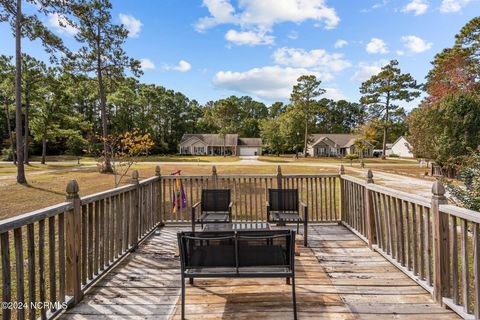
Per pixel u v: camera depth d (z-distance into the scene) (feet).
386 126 110.11
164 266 10.27
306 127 129.90
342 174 15.90
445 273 7.41
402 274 9.38
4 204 26.96
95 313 7.22
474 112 48.42
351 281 8.89
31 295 6.06
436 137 51.52
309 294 8.09
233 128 172.55
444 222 7.43
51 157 113.29
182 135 171.73
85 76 52.90
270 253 6.97
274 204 14.19
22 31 39.19
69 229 7.54
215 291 8.35
